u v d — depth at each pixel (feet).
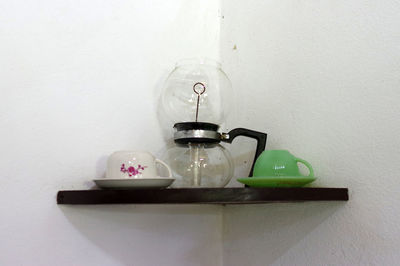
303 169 2.51
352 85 2.24
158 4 3.00
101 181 2.14
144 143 2.76
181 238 2.93
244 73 3.15
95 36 2.60
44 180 2.29
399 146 1.96
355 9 2.28
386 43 2.08
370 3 2.19
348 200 2.20
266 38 2.96
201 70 2.71
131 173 2.18
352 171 2.19
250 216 2.98
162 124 2.89
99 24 2.64
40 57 2.35
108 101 2.61
